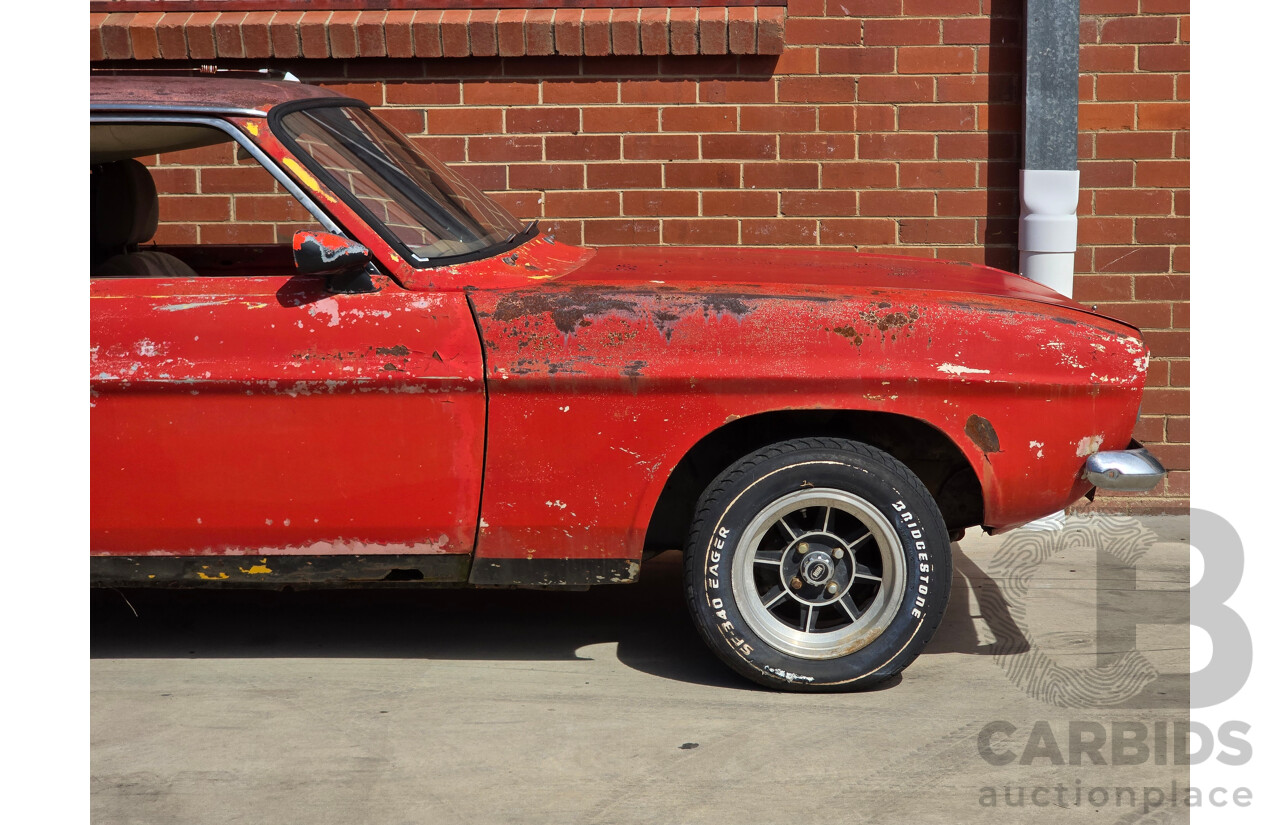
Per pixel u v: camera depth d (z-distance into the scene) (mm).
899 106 5406
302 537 3432
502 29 5301
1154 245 5445
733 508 3400
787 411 3639
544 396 3350
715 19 5270
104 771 3055
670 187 5480
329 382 3320
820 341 3346
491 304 3379
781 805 2861
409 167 3777
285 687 3617
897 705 3447
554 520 3422
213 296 3365
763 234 5504
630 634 4090
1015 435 3396
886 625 3461
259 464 3369
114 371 3307
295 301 3361
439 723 3344
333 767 3076
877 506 3402
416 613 4309
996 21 5336
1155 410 5523
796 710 3414
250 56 5348
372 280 3398
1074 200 5285
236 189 5273
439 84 5434
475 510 3416
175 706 3471
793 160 5453
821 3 5348
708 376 3324
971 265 4262
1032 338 3379
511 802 2885
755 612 3473
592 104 5430
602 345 3342
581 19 5309
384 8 5395
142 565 3447
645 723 3332
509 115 5449
